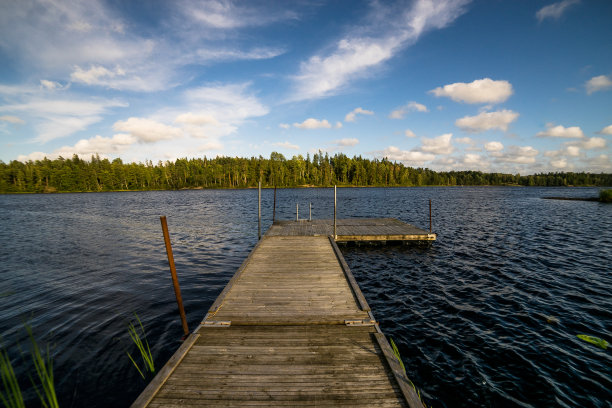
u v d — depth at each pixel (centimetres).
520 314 843
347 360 495
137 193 9300
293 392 420
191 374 458
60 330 767
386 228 1894
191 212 3650
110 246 1784
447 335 736
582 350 661
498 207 4122
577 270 1243
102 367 612
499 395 531
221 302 705
